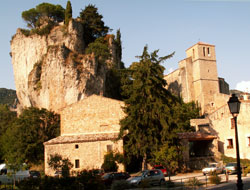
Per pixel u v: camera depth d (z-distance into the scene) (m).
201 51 84.62
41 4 83.94
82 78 63.66
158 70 35.31
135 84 35.19
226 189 18.98
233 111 11.92
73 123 41.88
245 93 42.00
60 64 64.56
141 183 22.69
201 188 20.67
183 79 85.81
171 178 29.19
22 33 78.62
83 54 76.69
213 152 39.34
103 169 32.69
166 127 32.56
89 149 37.53
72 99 62.62
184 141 37.31
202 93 79.50
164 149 29.67
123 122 33.97
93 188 20.20
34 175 34.06
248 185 20.41
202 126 49.97
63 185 19.91
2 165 35.41
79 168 37.00
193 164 36.94
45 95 66.00
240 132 38.78
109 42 80.88
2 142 57.31
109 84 74.12
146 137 32.69
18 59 78.12
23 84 75.62
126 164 36.47
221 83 92.38
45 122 56.97
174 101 36.50
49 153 37.81
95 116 41.47
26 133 51.53
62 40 74.81
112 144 37.28
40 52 74.31
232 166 30.56
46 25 76.81
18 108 78.00
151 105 33.66
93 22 84.31
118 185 22.78
